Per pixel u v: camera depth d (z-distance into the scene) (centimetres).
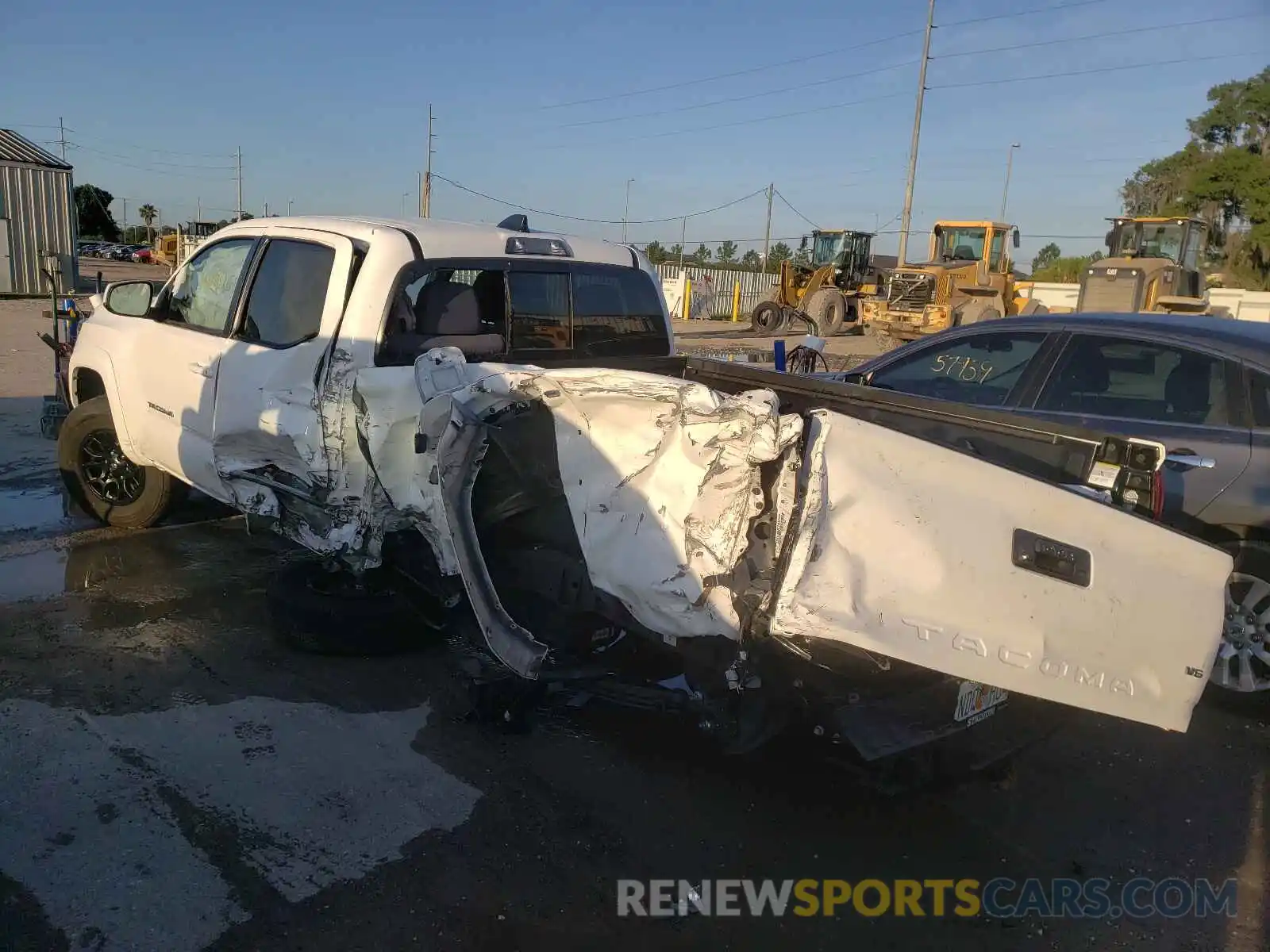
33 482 742
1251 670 466
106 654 457
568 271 528
